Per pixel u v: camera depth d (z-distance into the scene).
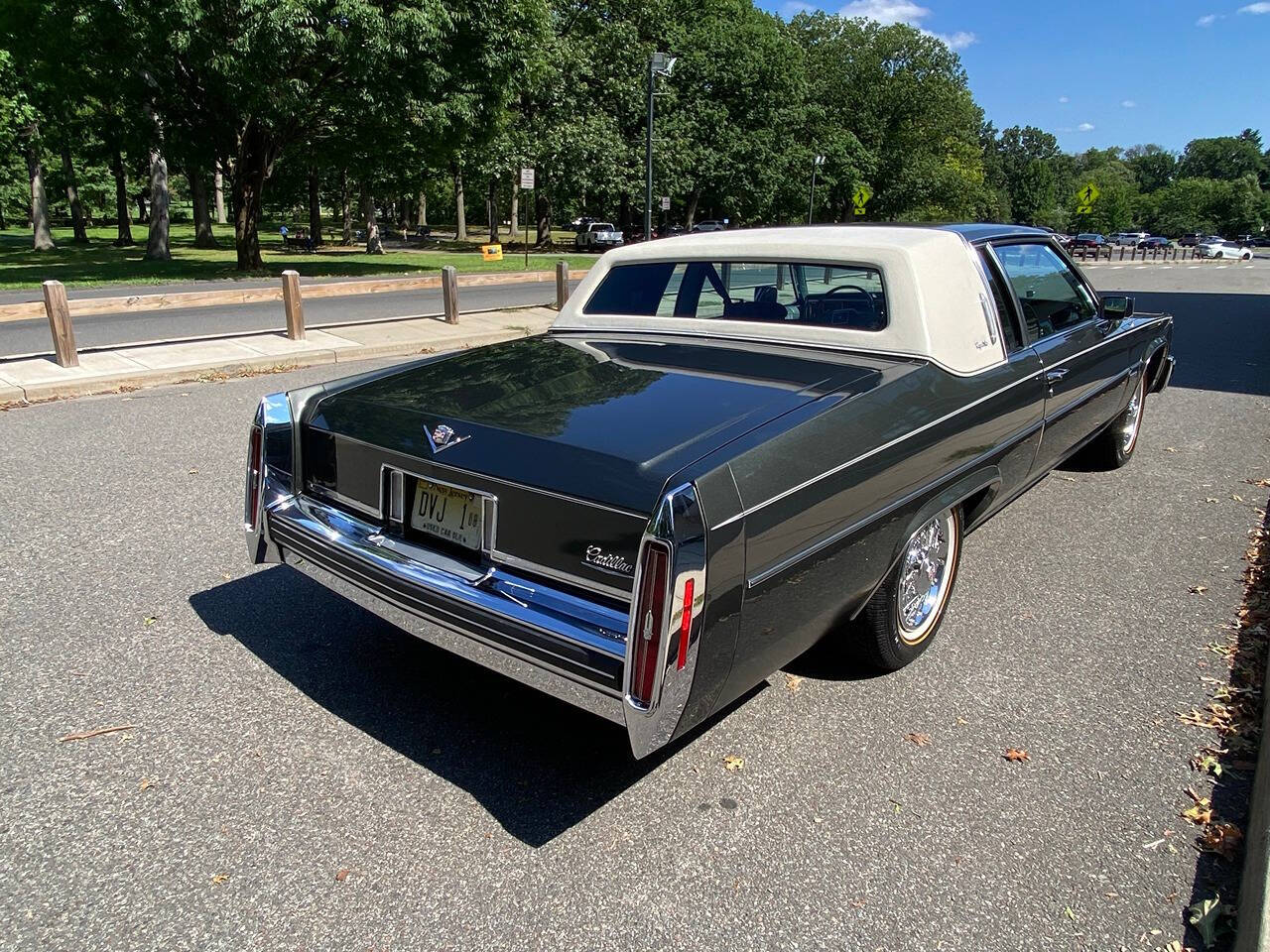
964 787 2.68
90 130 36.19
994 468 3.46
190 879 2.28
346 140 23.56
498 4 21.95
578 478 2.25
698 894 2.25
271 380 9.02
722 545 2.14
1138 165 171.50
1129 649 3.54
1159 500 5.39
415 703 3.13
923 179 63.81
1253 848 2.26
